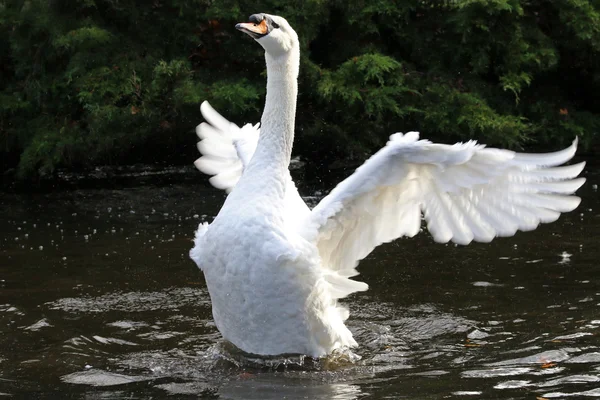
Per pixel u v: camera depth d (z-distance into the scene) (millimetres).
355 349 8297
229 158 10453
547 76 21766
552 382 7047
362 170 7938
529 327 8758
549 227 13391
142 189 18109
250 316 7734
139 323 9266
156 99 19219
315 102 20203
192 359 8039
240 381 7336
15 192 18156
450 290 10297
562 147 20734
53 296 10281
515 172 7613
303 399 6793
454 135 20203
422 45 20703
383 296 10172
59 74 19875
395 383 7195
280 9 20078
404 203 8266
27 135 19672
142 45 19875
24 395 7020
